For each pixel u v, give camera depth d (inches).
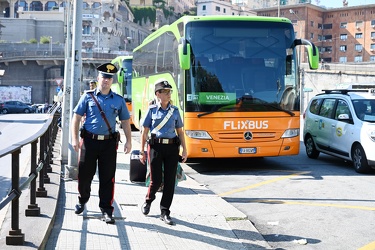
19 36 3973.9
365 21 4099.4
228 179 454.6
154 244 236.4
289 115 480.1
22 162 549.3
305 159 594.6
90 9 4128.9
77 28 398.6
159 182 281.3
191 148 464.8
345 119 502.3
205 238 252.1
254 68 475.8
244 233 267.7
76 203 306.8
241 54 475.8
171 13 5679.1
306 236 270.5
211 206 322.7
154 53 662.5
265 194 385.1
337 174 474.9
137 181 395.2
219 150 466.6
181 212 303.6
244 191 397.7
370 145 461.4
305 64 2356.1
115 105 261.9
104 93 263.3
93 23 4124.0
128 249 225.5
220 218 291.7
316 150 586.6
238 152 468.8
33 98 3560.5
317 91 2281.0
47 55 3472.0
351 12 4160.9
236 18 480.4
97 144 261.3
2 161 564.4
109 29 4163.4
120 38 4407.0
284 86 480.7
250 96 471.5
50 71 3577.8
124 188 372.2
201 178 462.0
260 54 478.6
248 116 469.7
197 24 473.7
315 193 385.4
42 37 3878.0
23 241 201.9
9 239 199.3
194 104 465.1
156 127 275.9
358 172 480.4
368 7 4072.3
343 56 4200.3
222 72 470.6
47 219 245.6
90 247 224.1
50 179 362.0
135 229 259.6
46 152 348.8
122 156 571.8
